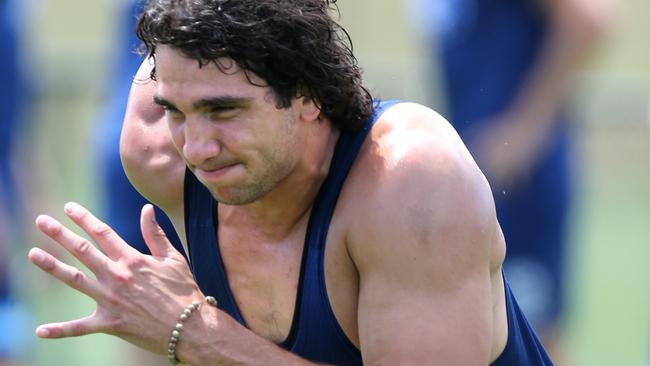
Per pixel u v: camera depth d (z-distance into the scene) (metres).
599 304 30.48
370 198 10.71
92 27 47.28
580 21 19.97
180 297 11.34
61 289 27.86
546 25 20.09
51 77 42.62
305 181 10.97
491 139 20.16
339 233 10.88
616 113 43.75
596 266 34.09
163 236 11.63
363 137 11.04
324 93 10.66
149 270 11.37
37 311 28.03
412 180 10.61
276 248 11.33
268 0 10.21
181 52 10.14
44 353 26.81
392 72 42.97
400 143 10.80
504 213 20.12
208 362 11.20
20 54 22.81
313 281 11.05
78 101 42.53
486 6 20.17
